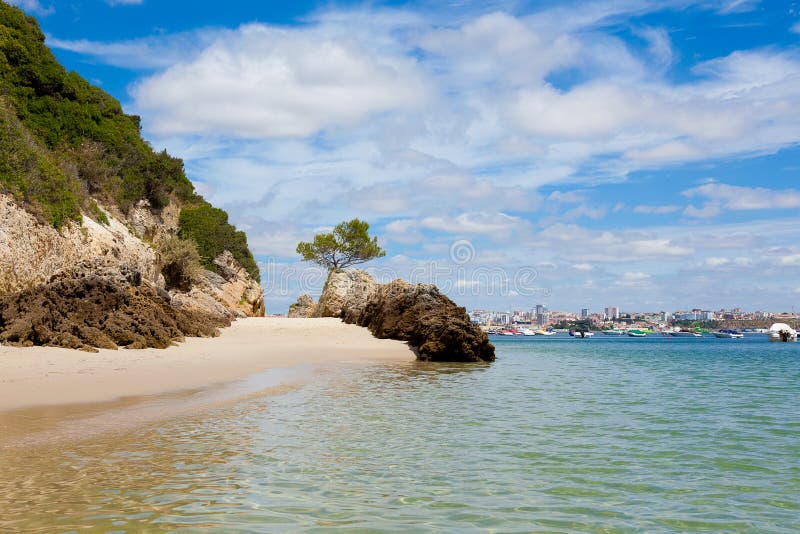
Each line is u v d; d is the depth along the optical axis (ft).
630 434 40.50
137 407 42.68
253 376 65.31
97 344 72.33
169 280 152.05
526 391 64.69
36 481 25.14
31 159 94.79
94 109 157.89
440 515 23.15
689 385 75.77
